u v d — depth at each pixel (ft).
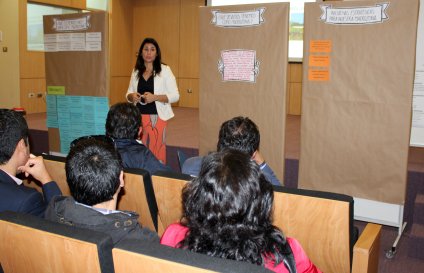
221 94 11.80
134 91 12.96
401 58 9.52
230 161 3.42
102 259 3.40
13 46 23.95
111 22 30.19
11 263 4.00
